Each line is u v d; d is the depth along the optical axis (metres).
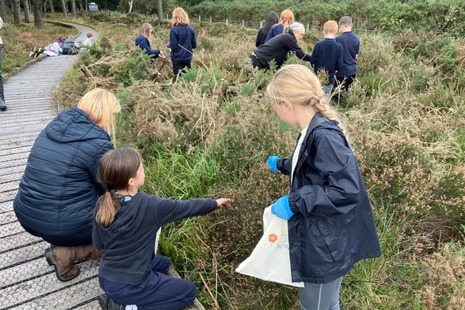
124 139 3.92
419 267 2.64
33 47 16.22
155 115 4.13
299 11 28.31
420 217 2.94
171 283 2.13
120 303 2.04
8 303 2.27
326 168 1.56
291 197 1.64
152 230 1.98
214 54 7.74
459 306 2.05
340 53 5.50
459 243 2.81
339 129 1.66
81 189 2.32
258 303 2.38
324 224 1.68
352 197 1.53
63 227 2.28
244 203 2.61
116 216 1.91
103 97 2.44
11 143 4.67
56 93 6.36
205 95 4.40
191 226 2.82
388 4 20.25
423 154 3.30
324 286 1.80
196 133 3.97
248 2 38.41
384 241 2.66
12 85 8.55
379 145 3.23
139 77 6.32
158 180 3.32
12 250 2.73
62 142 2.29
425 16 16.78
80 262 2.55
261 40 6.78
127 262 1.96
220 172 3.23
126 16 39.25
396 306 2.34
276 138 3.30
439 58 6.86
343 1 28.30
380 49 7.71
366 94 5.96
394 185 3.02
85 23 39.66
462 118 4.50
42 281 2.45
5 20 30.08
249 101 4.04
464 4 15.64
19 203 2.34
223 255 2.55
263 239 1.81
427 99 5.32
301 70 1.75
